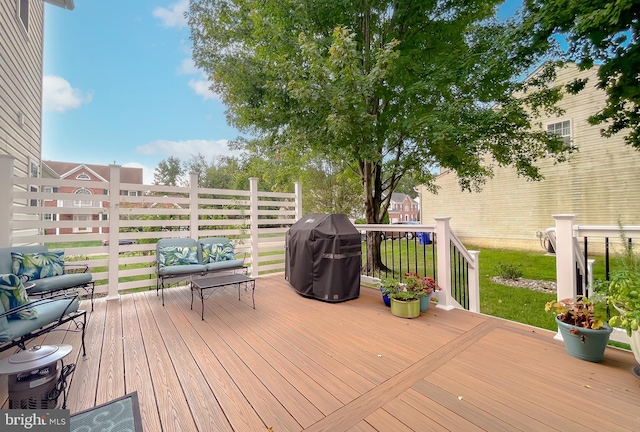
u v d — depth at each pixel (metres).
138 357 2.37
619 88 4.59
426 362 2.24
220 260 4.52
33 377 1.49
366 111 5.29
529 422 1.57
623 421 1.56
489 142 5.91
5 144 4.58
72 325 3.05
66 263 3.68
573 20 4.24
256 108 5.98
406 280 3.60
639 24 3.83
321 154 7.22
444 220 3.54
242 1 5.94
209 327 3.01
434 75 5.42
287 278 4.87
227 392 1.88
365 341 2.64
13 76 4.92
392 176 7.44
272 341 2.66
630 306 1.92
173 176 25.33
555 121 9.64
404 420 1.60
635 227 2.30
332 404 1.75
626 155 8.41
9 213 3.33
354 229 4.12
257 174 10.88
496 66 5.03
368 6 5.70
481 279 6.47
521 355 2.32
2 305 1.99
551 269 7.29
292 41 5.58
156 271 4.18
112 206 4.08
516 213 10.74
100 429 1.55
